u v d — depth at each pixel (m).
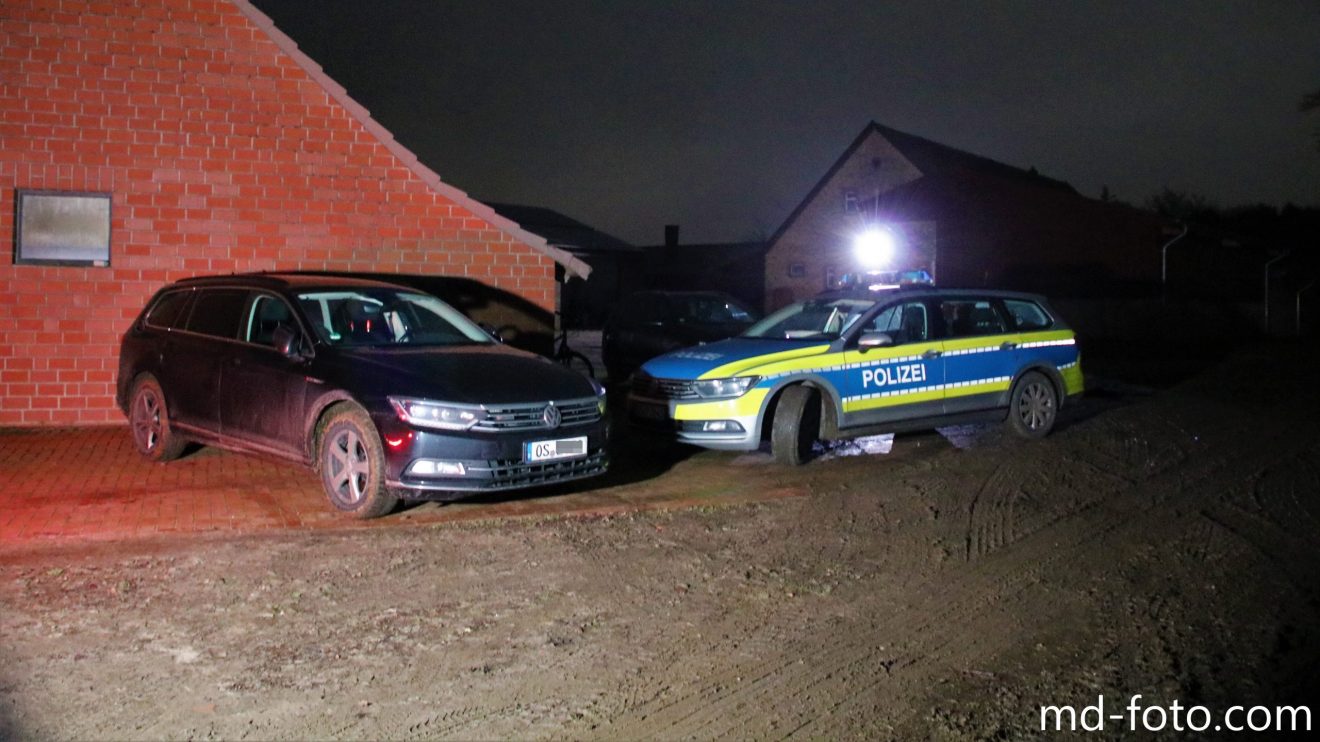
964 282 38.66
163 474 9.64
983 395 11.67
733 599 6.41
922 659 5.50
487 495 9.10
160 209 12.16
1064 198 41.03
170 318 10.12
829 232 43.44
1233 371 21.97
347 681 5.09
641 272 53.69
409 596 6.35
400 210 13.02
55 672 5.11
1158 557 7.35
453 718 4.72
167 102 12.12
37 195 11.77
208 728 4.56
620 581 6.73
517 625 5.90
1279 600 6.48
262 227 12.51
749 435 10.30
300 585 6.51
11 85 11.62
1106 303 37.09
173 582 6.51
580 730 4.63
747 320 18.22
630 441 12.32
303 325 8.73
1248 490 9.39
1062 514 8.52
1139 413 14.42
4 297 11.72
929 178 38.97
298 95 12.59
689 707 4.89
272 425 8.73
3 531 7.54
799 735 4.63
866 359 10.83
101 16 11.87
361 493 8.05
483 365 8.50
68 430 11.84
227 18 12.29
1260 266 41.75
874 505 8.86
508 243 13.43
